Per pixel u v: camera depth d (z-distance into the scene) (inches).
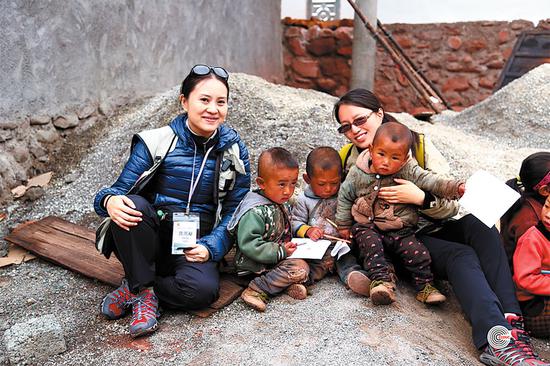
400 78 418.3
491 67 403.9
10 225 156.4
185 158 106.3
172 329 99.7
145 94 241.3
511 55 337.4
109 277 120.1
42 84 185.0
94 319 106.6
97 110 212.1
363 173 105.1
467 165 183.5
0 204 165.3
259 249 102.8
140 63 237.1
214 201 109.1
